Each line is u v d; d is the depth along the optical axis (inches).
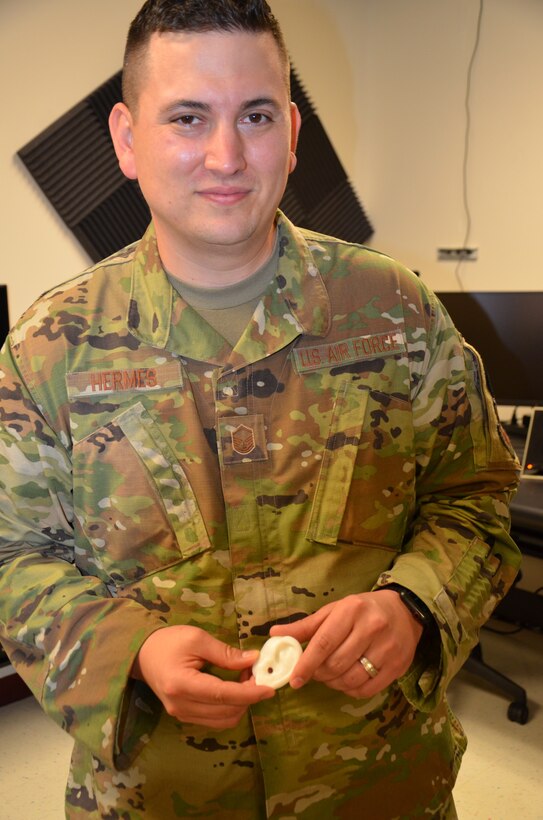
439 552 40.2
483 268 144.2
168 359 39.2
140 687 37.5
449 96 143.5
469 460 42.7
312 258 41.4
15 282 119.3
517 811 88.4
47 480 39.2
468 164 142.9
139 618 36.1
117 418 38.6
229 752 38.2
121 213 127.8
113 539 38.5
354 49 152.7
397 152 153.5
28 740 101.5
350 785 39.2
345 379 39.9
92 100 122.0
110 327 39.6
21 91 115.3
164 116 35.6
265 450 38.8
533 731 102.2
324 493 39.2
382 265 42.3
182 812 38.7
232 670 35.7
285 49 37.5
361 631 34.8
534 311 112.7
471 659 107.5
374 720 39.2
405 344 41.0
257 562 38.6
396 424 40.5
